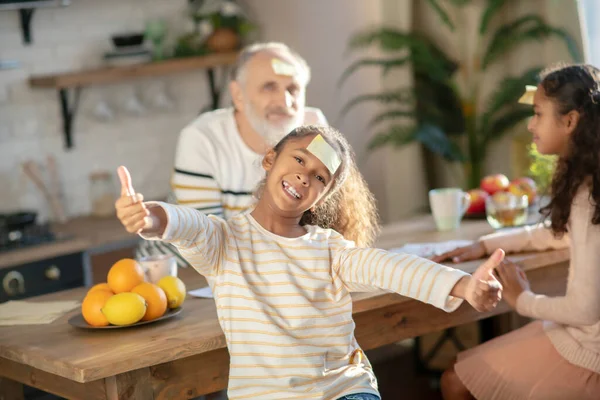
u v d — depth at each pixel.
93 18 4.89
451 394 2.93
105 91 4.95
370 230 2.59
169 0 5.17
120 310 2.37
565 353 2.66
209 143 3.25
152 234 1.99
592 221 2.51
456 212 3.30
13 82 4.65
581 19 4.06
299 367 2.10
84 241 4.11
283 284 2.15
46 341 2.36
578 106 2.58
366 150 5.04
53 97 4.78
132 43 4.79
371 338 2.65
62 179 4.81
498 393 2.76
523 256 2.85
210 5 5.14
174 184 3.30
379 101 4.90
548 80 2.63
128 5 5.02
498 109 4.34
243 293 2.14
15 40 4.64
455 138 4.73
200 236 2.09
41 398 3.72
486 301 1.95
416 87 4.78
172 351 2.24
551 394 2.65
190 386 2.37
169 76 5.19
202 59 4.90
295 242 2.20
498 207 3.23
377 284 2.11
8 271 3.88
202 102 5.33
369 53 4.90
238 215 2.28
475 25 4.60
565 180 2.56
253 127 3.23
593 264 2.51
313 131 2.25
